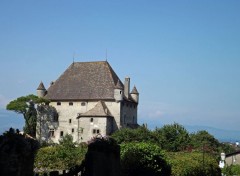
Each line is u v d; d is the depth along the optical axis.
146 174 40.25
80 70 132.00
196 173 54.50
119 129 115.75
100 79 128.25
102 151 22.84
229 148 147.00
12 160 16.64
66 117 126.19
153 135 108.38
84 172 22.03
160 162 41.81
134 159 40.09
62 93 128.25
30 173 17.91
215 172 62.44
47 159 50.22
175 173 50.91
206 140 128.75
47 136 127.19
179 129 111.19
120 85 123.19
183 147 106.19
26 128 127.44
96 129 120.44
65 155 51.06
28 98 126.69
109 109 123.25
